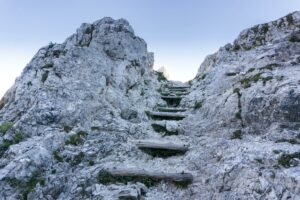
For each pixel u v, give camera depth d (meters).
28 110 12.73
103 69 15.98
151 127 14.25
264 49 17.05
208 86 17.06
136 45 19.59
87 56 15.96
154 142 11.99
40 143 10.79
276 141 10.56
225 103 13.14
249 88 12.82
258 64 15.20
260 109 11.73
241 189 8.43
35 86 14.72
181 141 12.84
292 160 8.96
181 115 15.10
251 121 11.92
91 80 14.84
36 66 16.34
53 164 10.38
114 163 10.79
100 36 18.42
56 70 14.72
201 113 14.45
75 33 19.67
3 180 9.30
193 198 9.19
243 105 12.41
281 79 12.17
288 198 7.56
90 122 13.11
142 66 19.38
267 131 11.27
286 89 11.30
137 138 13.00
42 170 10.04
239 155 9.60
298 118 10.86
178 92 19.36
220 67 17.92
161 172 10.00
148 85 19.17
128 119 14.73
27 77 15.66
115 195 8.67
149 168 10.62
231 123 12.41
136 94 16.88
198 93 17.22
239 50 19.62
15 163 9.78
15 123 12.19
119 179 9.91
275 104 11.34
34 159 10.01
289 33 17.56
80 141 11.71
